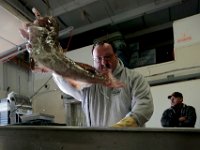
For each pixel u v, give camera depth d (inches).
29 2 164.9
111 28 214.1
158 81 160.1
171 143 28.1
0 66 196.7
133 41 224.2
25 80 216.7
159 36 226.4
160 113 149.6
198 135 27.3
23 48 83.4
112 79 45.4
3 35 136.7
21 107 152.9
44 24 43.5
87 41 225.0
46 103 197.6
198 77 150.9
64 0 160.6
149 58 195.2
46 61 39.2
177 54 160.7
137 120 45.5
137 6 180.9
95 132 30.8
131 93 53.6
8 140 34.2
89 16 191.0
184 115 128.6
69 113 186.2
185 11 196.2
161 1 173.5
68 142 31.6
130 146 29.4
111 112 53.6
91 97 55.3
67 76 40.9
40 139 32.8
